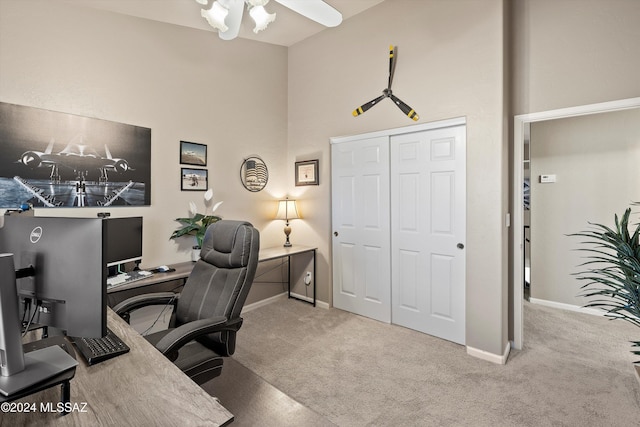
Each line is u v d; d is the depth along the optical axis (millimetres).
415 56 2906
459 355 2602
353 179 3467
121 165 2607
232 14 1773
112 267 2434
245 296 1800
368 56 3258
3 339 889
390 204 3203
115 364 1107
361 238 3436
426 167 2932
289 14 3262
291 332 3053
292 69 4000
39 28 2205
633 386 2135
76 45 2373
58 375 930
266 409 1924
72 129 2352
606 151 3387
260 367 2420
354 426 1797
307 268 3932
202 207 3189
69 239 941
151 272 2572
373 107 3234
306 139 3859
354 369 2393
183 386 977
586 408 1926
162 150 2877
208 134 3236
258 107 3719
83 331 945
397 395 2078
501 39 2406
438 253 2898
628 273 1532
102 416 837
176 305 2016
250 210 3654
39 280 982
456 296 2805
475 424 1812
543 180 3740
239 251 1830
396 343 2816
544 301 3762
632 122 3256
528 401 2000
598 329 3074
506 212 2551
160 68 2857
